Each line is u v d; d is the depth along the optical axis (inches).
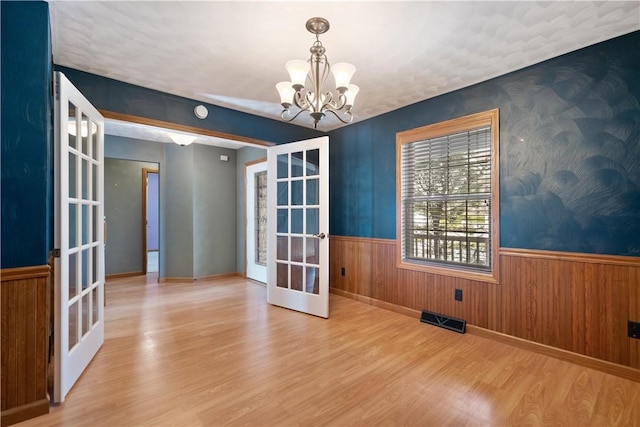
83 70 98.2
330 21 72.3
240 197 209.5
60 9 68.1
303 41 81.4
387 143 136.8
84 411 65.6
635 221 78.1
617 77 80.2
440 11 68.9
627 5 67.0
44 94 65.1
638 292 77.7
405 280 129.5
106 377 78.8
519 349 96.8
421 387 75.2
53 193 73.2
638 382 77.1
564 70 88.5
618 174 80.4
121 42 81.8
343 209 157.9
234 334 107.6
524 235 96.9
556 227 90.7
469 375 81.0
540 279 93.7
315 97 76.7
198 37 79.5
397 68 96.1
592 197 84.4
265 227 189.3
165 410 65.9
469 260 111.6
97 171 93.1
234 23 73.4
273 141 147.6
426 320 119.2
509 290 100.0
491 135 103.7
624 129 79.4
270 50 85.9
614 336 81.0
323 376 80.0
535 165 94.4
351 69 70.0
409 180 130.7
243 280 198.1
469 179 111.0
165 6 67.2
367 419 63.6
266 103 127.3
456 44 82.6
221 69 97.4
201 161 197.5
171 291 169.0
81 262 80.8
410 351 94.9
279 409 66.6
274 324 117.6
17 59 62.7
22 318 63.4
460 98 111.7
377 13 69.3
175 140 174.4
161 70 98.1
